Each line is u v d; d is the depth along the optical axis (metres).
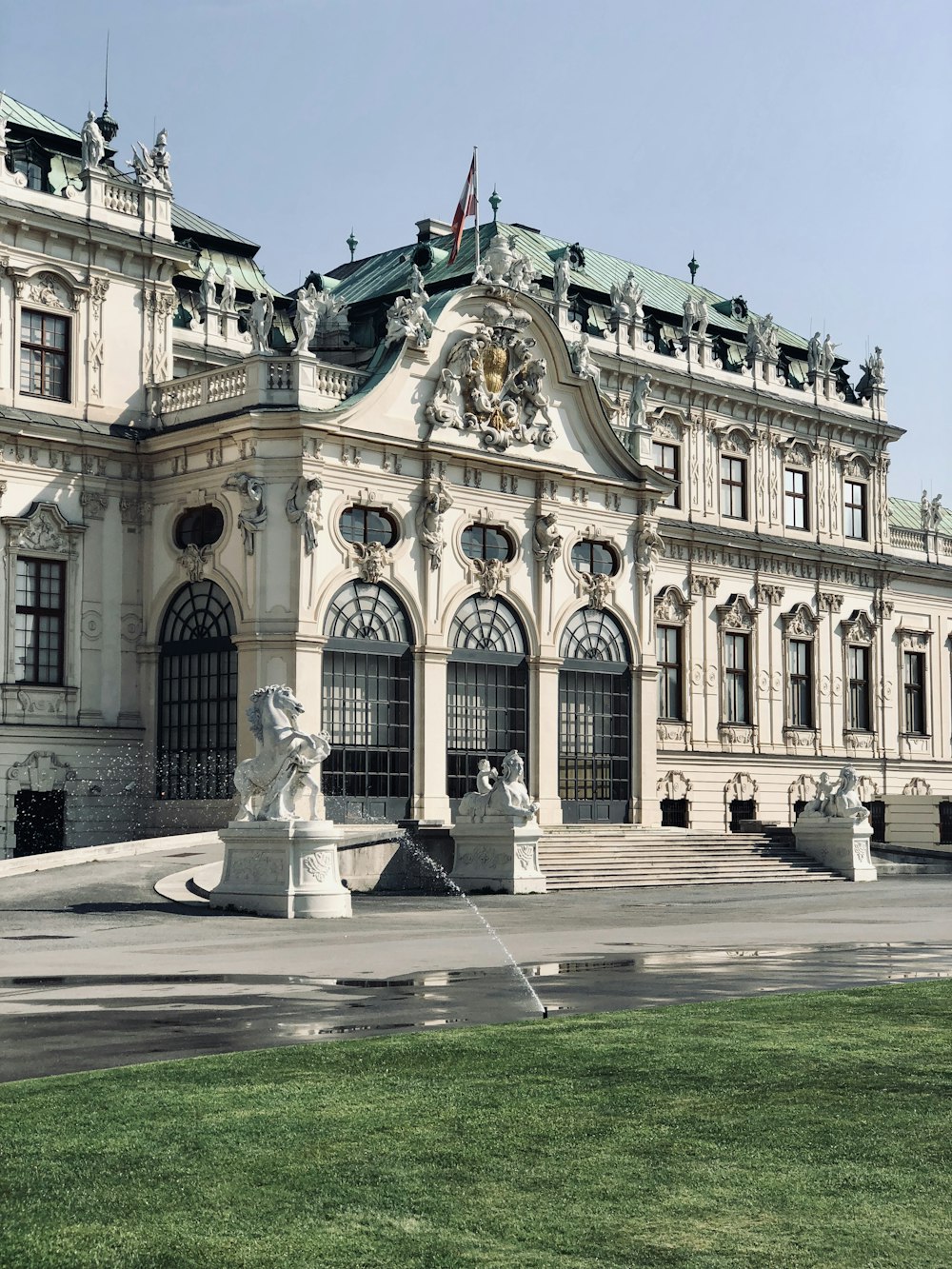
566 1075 13.73
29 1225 9.18
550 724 57.59
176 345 60.06
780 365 78.44
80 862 40.47
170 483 53.97
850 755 78.88
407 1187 9.95
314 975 22.16
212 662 52.41
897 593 82.44
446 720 54.75
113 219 54.81
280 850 34.66
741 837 56.38
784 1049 15.11
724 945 27.58
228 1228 9.09
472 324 56.34
